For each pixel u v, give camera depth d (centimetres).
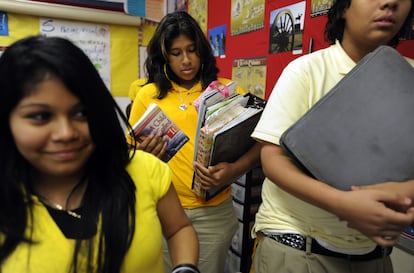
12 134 47
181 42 119
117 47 249
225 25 189
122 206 55
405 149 53
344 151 55
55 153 47
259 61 161
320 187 53
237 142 104
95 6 233
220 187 115
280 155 63
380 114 55
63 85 45
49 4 219
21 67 43
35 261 48
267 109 69
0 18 211
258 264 80
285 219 71
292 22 136
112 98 54
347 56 69
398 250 100
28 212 50
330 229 66
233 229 133
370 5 60
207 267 126
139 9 250
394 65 58
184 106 124
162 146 108
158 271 60
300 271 69
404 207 48
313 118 57
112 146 56
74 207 55
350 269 69
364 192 49
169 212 67
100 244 52
